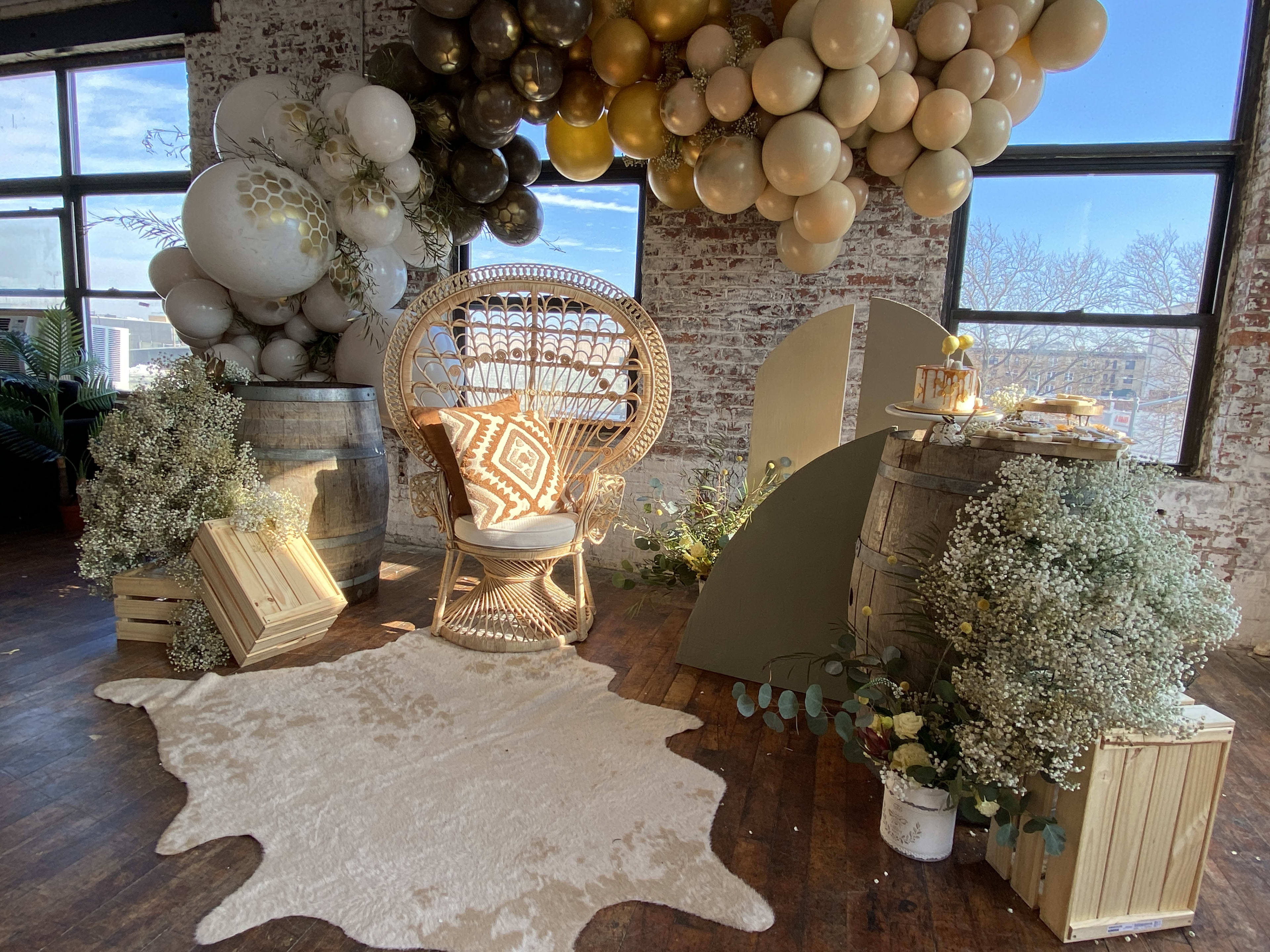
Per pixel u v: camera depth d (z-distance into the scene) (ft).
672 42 8.18
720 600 7.52
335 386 8.75
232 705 6.42
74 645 7.64
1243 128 8.68
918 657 5.40
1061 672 4.10
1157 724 3.92
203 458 7.57
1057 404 5.57
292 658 7.52
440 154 9.26
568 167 9.51
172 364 8.23
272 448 8.30
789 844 4.98
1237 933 4.33
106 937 3.92
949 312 9.95
